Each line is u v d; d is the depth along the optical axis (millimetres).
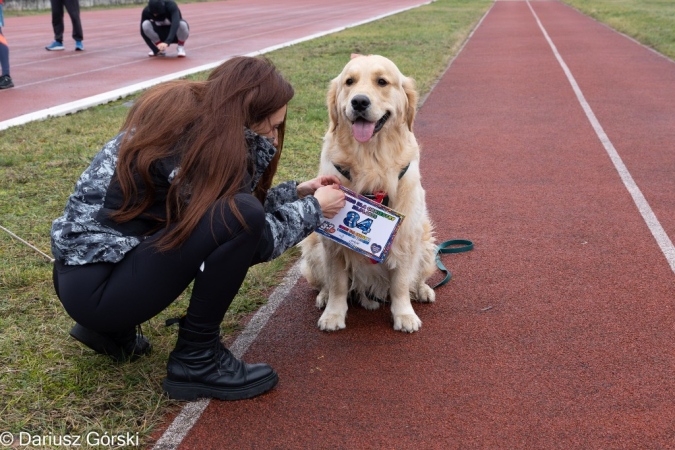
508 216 5152
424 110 9453
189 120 2570
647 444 2506
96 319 2631
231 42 17000
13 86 10453
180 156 2564
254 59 2762
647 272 4062
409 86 3613
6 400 2756
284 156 6480
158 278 2588
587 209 5246
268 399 2855
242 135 2617
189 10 31844
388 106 3350
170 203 2625
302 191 3363
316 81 10539
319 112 8234
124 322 2656
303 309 3764
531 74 12461
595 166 6449
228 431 2633
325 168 3600
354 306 3869
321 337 3432
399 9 30812
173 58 13867
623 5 31016
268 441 2570
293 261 4391
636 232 4734
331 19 25297
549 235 4730
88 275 2574
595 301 3705
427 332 3449
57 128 7527
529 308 3656
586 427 2615
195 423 2682
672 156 6738
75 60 13570
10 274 3922
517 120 8648
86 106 8750
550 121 8523
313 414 2742
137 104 2646
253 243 2637
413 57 13633
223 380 2809
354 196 3186
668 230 4754
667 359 3084
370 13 28656
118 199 2590
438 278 4117
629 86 10906
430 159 6914
